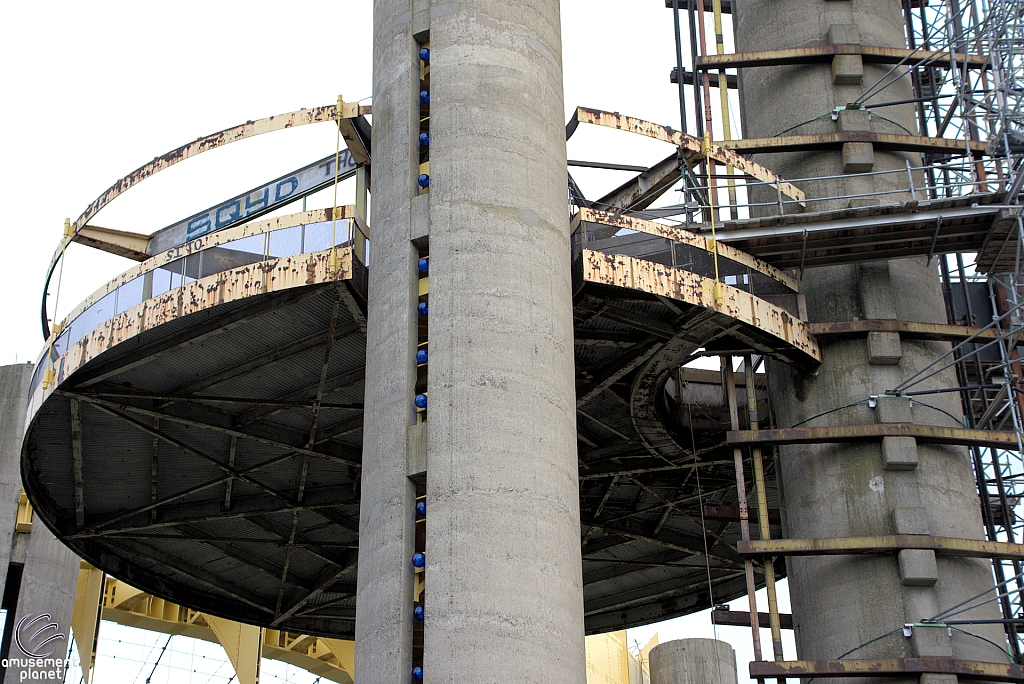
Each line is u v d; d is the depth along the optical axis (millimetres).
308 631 46281
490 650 23062
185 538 39312
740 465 33000
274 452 37562
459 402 25094
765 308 32688
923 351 34688
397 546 24484
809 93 38031
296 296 29750
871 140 36375
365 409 26609
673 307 31484
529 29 29500
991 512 38969
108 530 38750
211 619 50500
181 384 33906
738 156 34031
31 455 35906
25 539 44531
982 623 30875
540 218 27359
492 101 28141
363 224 30250
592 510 42781
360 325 30922
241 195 33406
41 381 33062
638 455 39656
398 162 28297
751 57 37938
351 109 30375
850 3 38969
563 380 26156
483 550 23844
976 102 36188
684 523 43812
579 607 24656
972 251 34688
